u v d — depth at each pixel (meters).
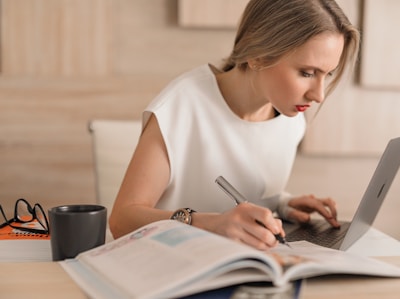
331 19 1.22
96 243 1.00
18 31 2.85
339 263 0.84
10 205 2.91
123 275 0.79
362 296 0.77
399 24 3.02
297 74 1.24
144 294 0.70
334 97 3.02
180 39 2.94
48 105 2.90
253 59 1.32
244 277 0.74
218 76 1.57
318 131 3.05
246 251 0.76
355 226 1.16
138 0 2.91
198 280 0.73
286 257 0.83
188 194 1.50
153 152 1.39
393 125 3.12
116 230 1.25
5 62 2.86
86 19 2.89
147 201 1.32
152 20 2.92
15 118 2.89
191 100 1.49
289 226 1.42
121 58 2.93
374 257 1.04
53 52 2.89
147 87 2.95
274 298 0.73
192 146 1.48
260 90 1.37
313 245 1.06
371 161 3.14
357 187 3.13
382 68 3.04
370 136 3.10
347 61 1.36
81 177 2.95
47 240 1.18
